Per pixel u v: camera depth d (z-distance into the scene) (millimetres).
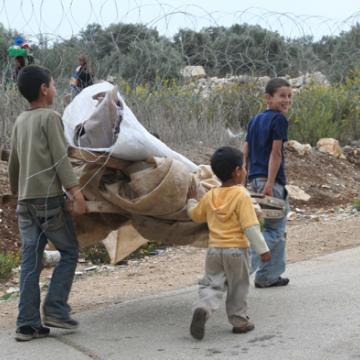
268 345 6273
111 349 6359
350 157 18312
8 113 13164
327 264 9438
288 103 8070
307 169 16453
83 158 6645
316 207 14453
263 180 8055
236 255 6410
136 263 10359
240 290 6582
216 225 6508
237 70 16484
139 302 7961
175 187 6648
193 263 10164
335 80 20391
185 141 16172
